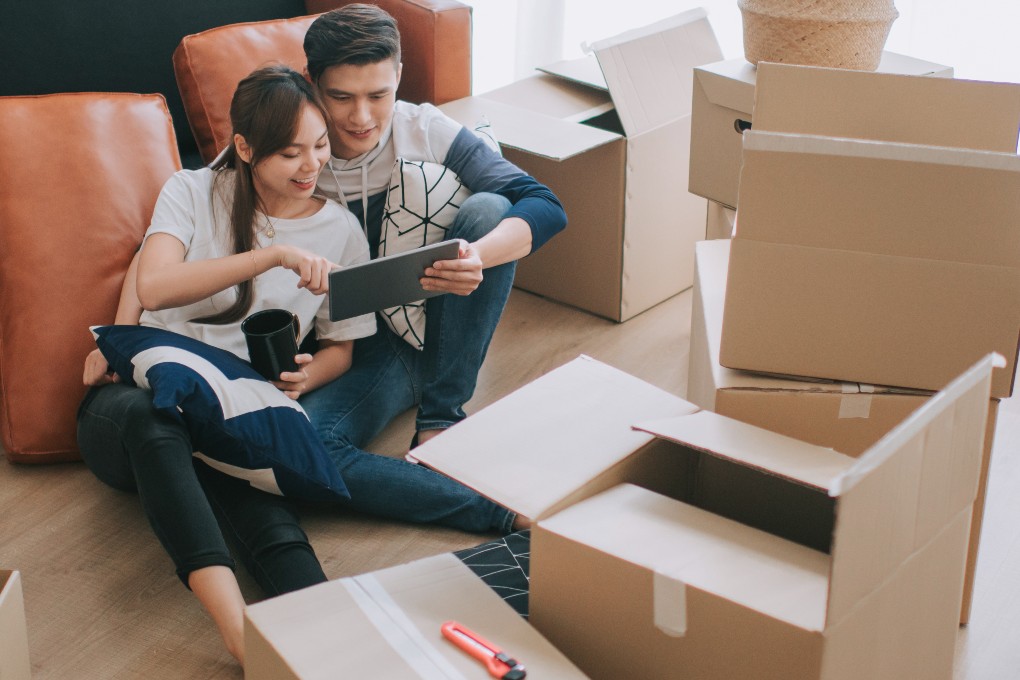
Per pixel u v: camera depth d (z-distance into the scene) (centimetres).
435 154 188
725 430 124
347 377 184
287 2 245
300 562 153
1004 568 164
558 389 141
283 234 174
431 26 223
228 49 210
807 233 133
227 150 172
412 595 117
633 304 235
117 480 169
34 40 215
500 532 172
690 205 237
